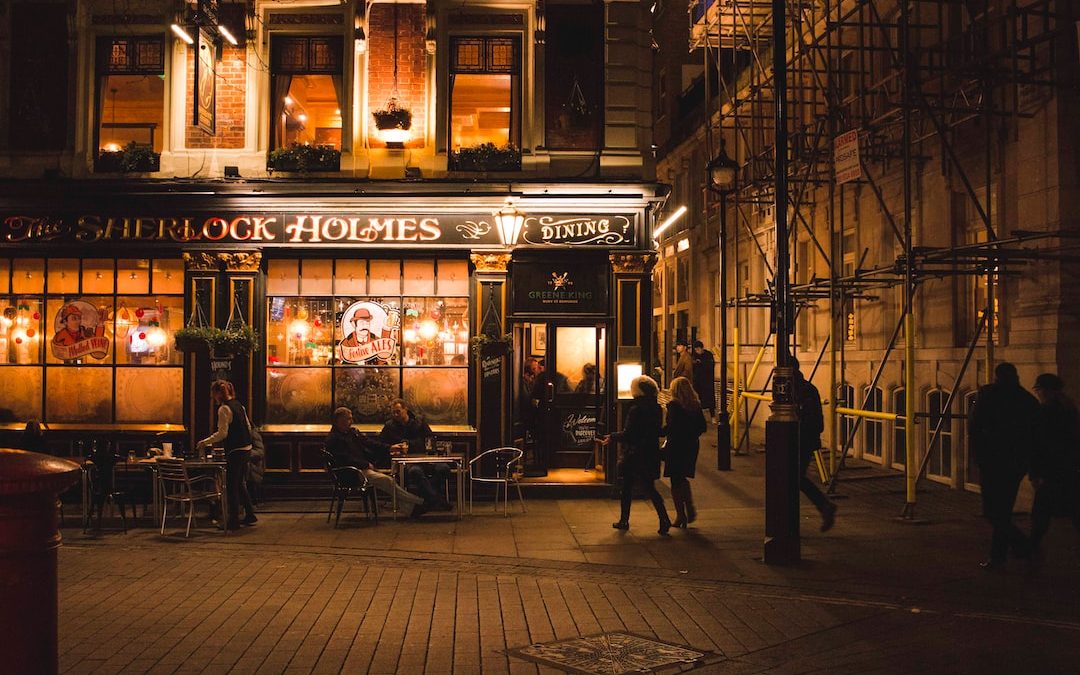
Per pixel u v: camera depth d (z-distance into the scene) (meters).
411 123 15.02
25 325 15.36
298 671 6.41
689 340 30.86
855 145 12.06
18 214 15.02
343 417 12.92
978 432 9.48
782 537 9.82
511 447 14.72
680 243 32.69
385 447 13.57
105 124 15.35
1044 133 12.63
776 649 6.93
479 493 14.66
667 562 10.03
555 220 14.84
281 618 7.83
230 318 14.86
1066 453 9.34
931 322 15.51
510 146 15.10
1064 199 12.32
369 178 14.83
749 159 20.86
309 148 14.91
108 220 14.92
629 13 15.18
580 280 14.92
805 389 11.35
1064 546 10.47
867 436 17.86
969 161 14.49
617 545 11.02
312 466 14.83
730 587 8.89
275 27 15.16
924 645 6.97
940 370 15.08
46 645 3.73
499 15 15.14
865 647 6.95
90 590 8.90
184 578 9.43
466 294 15.14
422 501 12.99
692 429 12.00
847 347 18.88
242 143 15.13
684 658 6.70
